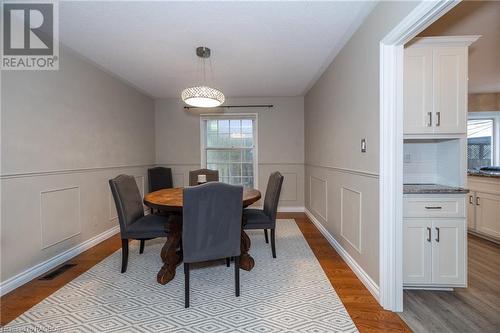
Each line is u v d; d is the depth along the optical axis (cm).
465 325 159
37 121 227
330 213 310
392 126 172
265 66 315
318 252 280
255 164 484
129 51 268
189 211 175
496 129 454
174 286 209
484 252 274
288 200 482
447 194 191
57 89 250
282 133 479
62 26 217
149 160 460
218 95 267
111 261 259
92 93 304
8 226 200
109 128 340
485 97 455
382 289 178
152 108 474
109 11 195
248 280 218
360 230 217
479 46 278
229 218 187
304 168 476
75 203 275
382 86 173
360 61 214
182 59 291
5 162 198
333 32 229
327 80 321
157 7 191
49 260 239
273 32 230
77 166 278
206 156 493
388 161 173
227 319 165
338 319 165
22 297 192
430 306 179
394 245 173
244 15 202
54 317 167
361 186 214
